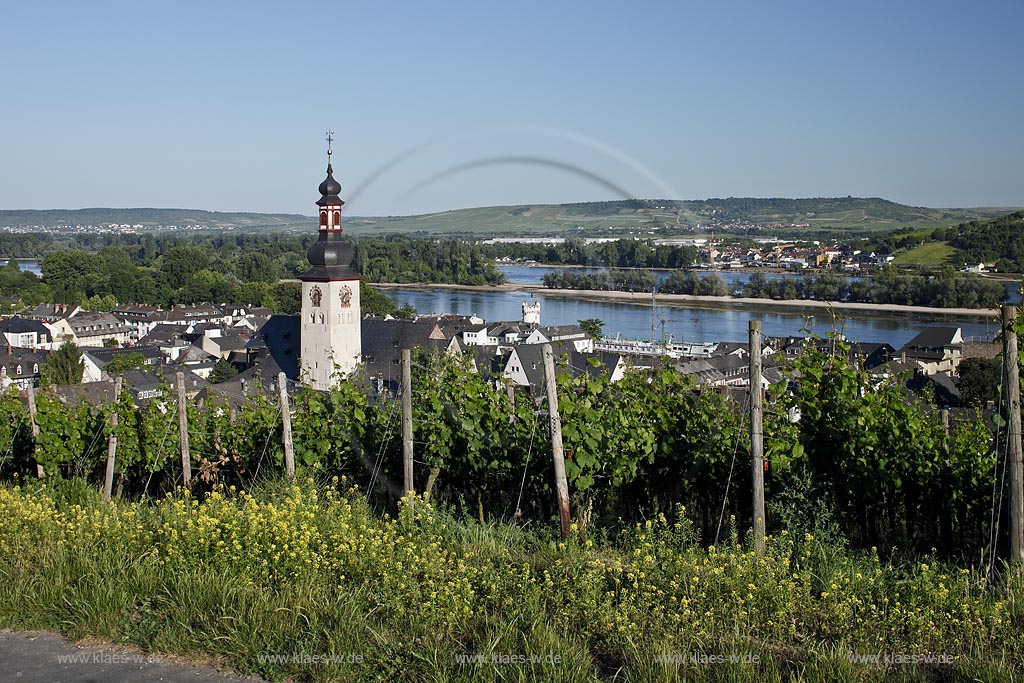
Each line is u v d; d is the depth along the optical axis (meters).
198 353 112.81
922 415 13.93
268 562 10.89
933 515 13.04
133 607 10.17
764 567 10.10
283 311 173.50
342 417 16.72
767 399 15.01
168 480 18.83
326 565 10.86
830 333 13.54
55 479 18.12
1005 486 11.38
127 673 8.76
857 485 12.71
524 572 10.37
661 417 14.10
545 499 14.81
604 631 9.16
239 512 12.44
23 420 20.33
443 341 66.88
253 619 9.48
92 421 19.17
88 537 11.88
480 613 9.66
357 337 75.31
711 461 13.60
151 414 19.00
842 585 10.01
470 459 15.31
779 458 12.39
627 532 12.53
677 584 9.93
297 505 12.67
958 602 9.36
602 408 14.59
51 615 10.02
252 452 17.69
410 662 8.60
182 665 8.95
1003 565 10.68
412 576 10.48
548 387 12.66
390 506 16.03
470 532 12.50
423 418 15.98
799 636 9.16
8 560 11.41
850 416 12.79
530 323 106.88
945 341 80.00
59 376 81.12
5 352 100.06
